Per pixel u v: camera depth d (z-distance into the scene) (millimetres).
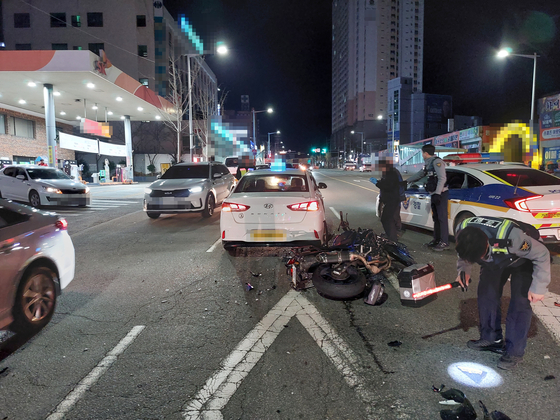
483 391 2701
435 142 45125
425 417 2434
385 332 3658
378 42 141375
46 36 41688
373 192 18906
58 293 4121
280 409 2537
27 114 29422
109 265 6250
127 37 42438
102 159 39500
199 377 2936
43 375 2994
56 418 2477
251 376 2938
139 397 2693
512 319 2973
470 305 4293
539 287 2789
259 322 3934
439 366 3039
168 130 42938
